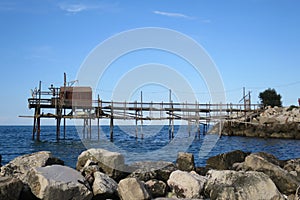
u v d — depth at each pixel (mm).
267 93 61281
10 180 7969
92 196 8711
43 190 8039
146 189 9242
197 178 9984
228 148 32250
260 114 47688
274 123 44812
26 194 8211
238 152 13914
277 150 30547
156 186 9773
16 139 41844
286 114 47156
